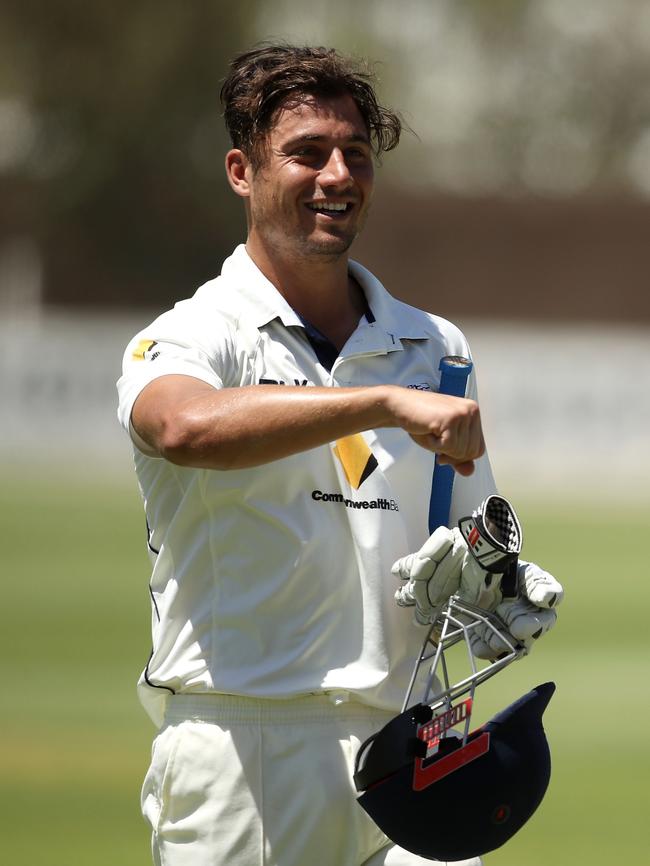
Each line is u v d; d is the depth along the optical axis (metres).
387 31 141.25
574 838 21.03
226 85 12.15
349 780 11.44
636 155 157.75
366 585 11.57
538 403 79.62
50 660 32.94
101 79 125.81
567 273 141.38
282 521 11.41
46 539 51.72
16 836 20.58
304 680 11.37
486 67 156.50
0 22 124.56
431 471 11.98
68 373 81.69
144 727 27.38
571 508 63.84
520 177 152.75
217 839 11.37
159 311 129.00
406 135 142.25
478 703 28.86
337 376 11.92
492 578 11.05
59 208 127.44
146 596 41.47
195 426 10.35
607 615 40.31
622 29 157.75
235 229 128.38
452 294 142.12
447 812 10.86
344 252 11.92
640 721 28.52
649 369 79.12
